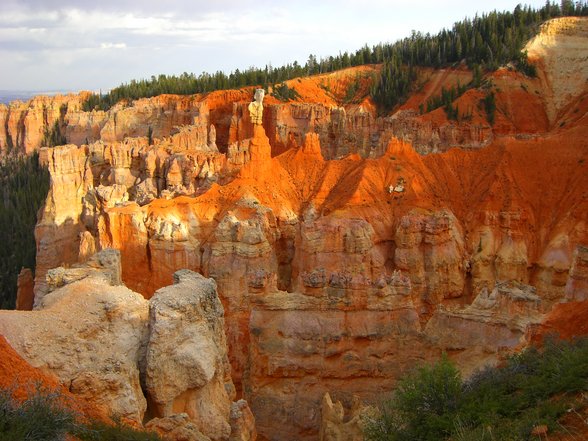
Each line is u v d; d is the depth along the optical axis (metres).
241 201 70.25
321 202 78.19
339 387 44.72
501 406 21.50
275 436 43.84
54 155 81.88
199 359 28.73
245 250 60.22
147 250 65.00
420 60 151.88
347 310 45.44
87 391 24.56
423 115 117.38
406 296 45.84
